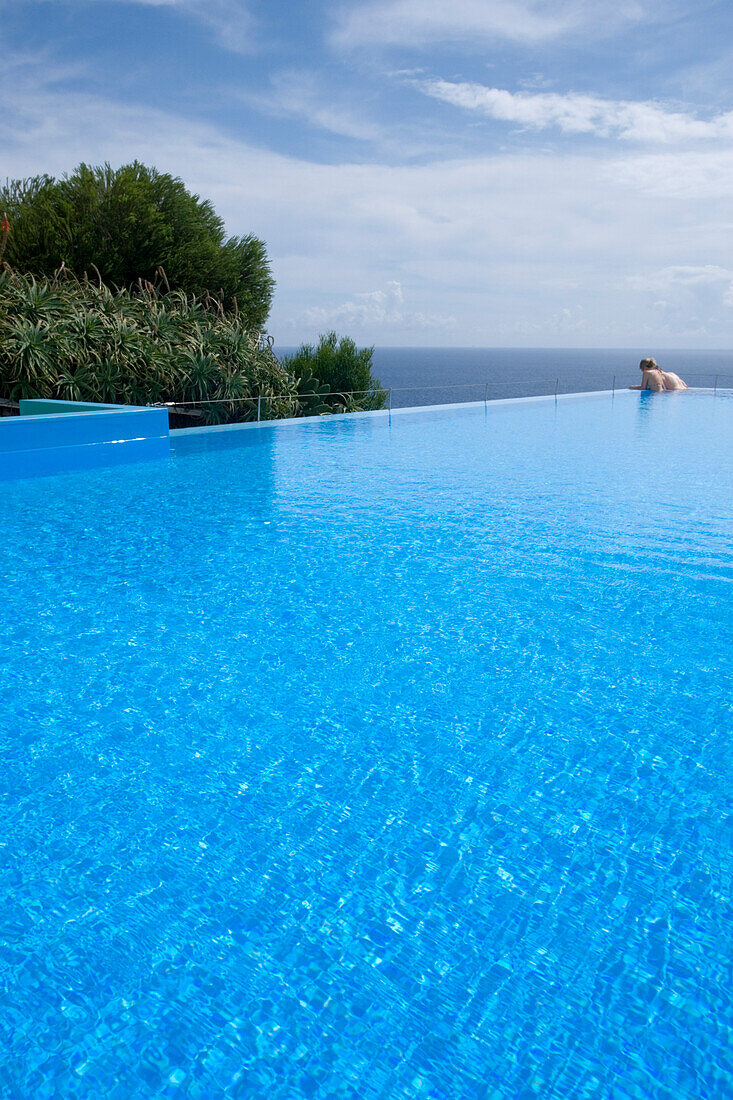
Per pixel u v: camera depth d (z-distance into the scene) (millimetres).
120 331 11172
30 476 8094
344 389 17844
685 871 2080
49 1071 1492
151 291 13648
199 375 11922
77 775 2557
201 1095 1448
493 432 12383
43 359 10148
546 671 3406
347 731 2865
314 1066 1502
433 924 1880
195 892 1996
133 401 11188
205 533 5887
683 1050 1532
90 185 15062
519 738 2814
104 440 8742
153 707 3057
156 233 15172
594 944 1817
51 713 3006
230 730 2871
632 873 2072
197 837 2227
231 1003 1646
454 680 3311
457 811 2357
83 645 3699
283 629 3918
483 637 3809
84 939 1831
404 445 10867
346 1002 1649
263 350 13930
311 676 3352
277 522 6250
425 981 1704
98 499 7098
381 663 3494
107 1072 1489
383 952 1793
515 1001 1648
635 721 2945
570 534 5836
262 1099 1440
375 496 7312
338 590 4547
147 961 1765
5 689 3217
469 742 2787
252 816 2330
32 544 5555
